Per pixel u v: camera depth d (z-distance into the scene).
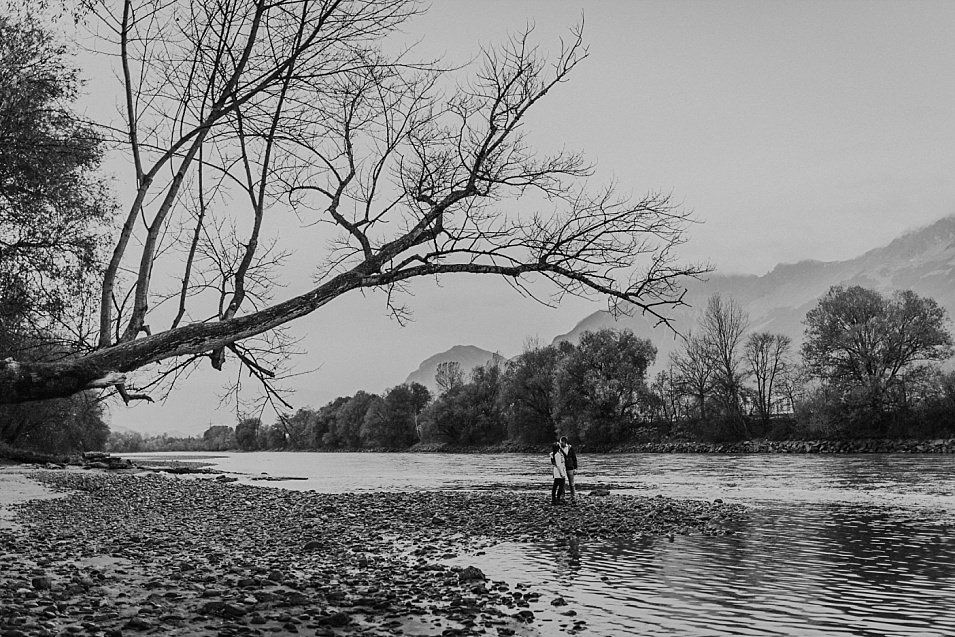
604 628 12.06
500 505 33.22
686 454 107.75
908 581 16.02
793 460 79.94
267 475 69.56
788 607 13.66
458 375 177.25
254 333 7.27
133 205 7.93
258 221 8.92
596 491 41.75
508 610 13.07
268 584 14.68
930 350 97.00
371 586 14.81
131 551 19.36
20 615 11.22
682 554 19.84
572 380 121.06
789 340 118.94
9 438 74.38
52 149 18.41
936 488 41.75
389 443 190.00
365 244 9.14
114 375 6.39
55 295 20.61
